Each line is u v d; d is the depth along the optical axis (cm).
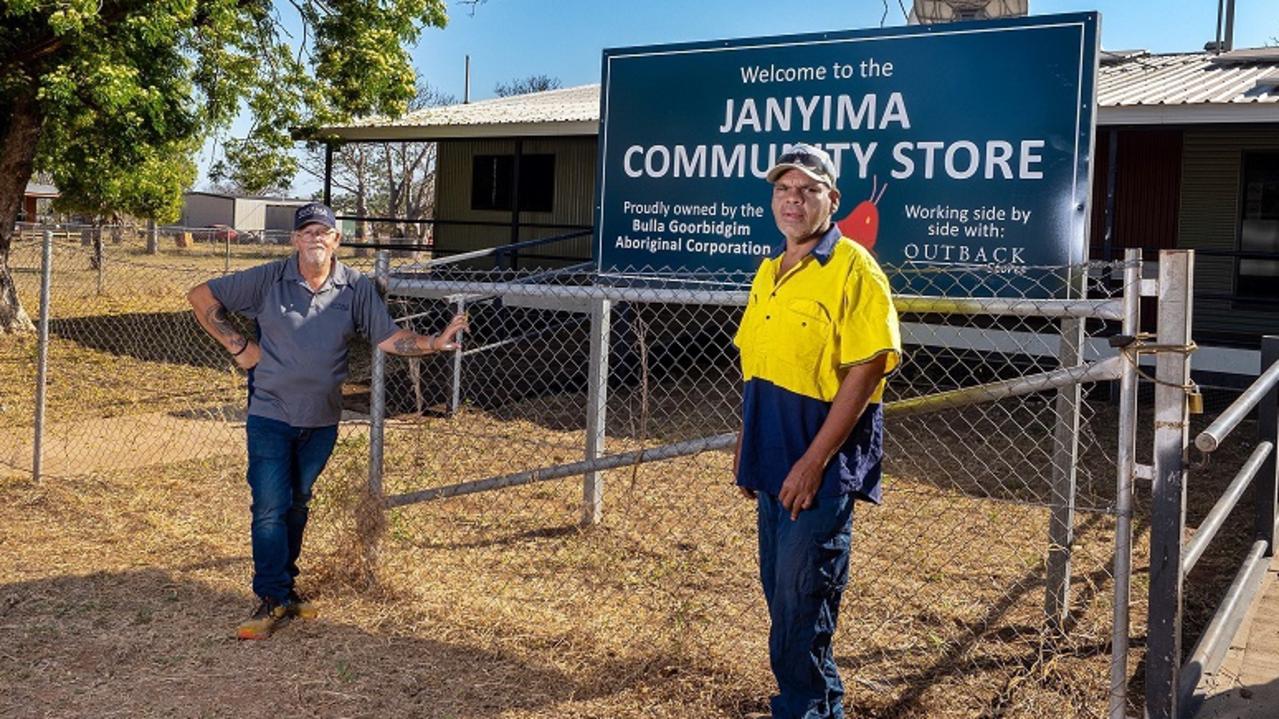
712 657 466
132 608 523
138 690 434
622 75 695
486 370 1327
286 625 502
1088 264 424
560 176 1833
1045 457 935
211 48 1556
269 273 497
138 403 1148
